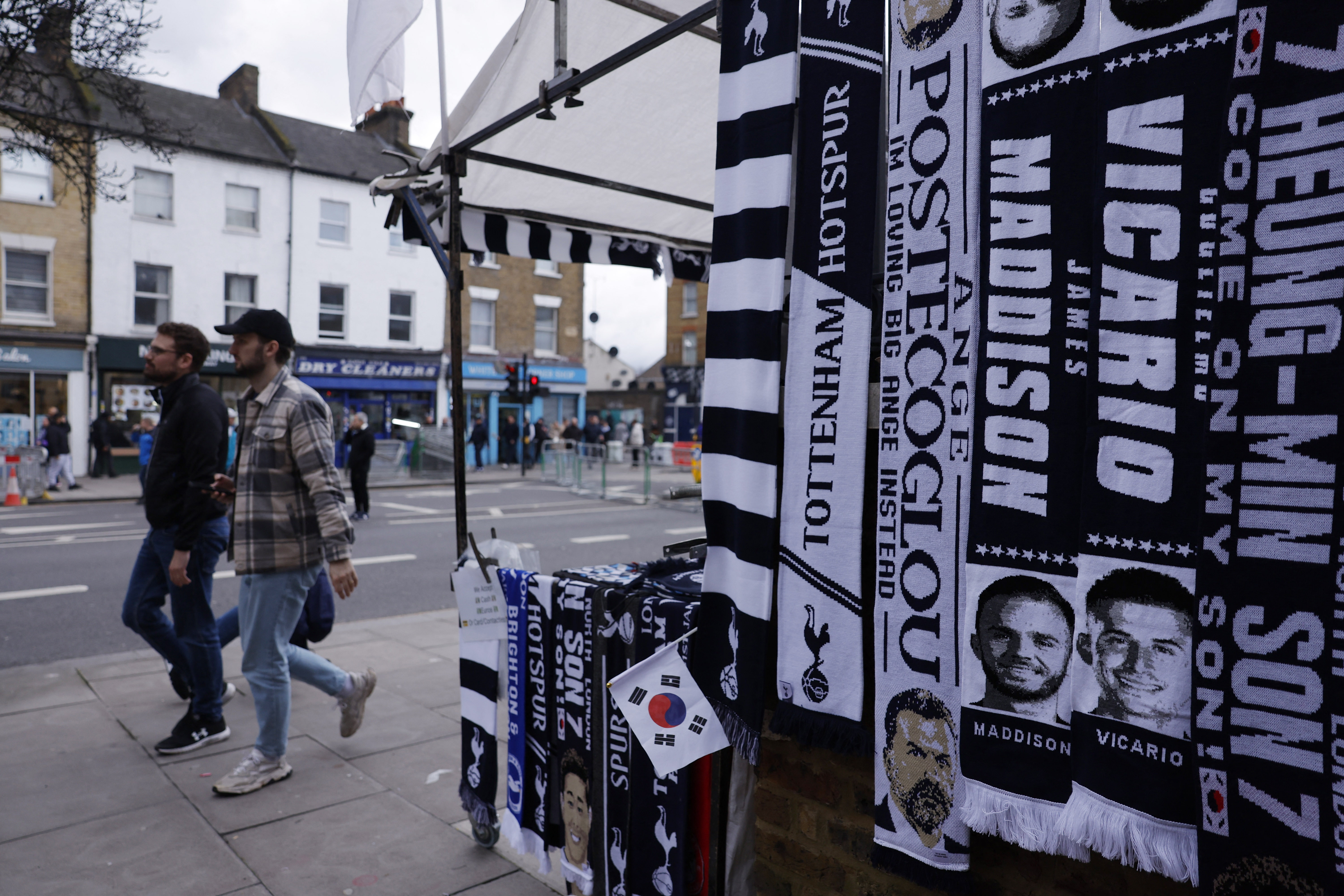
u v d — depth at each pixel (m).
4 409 18.28
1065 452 1.26
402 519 13.05
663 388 38.25
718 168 1.81
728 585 1.78
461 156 2.89
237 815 3.00
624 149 3.19
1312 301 1.00
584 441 27.38
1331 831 0.98
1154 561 1.15
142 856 2.71
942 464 1.43
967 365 1.38
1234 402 1.06
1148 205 1.15
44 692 4.41
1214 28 1.08
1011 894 1.53
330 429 3.20
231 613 3.94
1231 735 1.06
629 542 10.74
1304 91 0.99
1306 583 1.00
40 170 18.34
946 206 1.41
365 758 3.52
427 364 24.17
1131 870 1.36
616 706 2.17
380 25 2.38
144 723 3.94
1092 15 1.21
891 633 1.51
